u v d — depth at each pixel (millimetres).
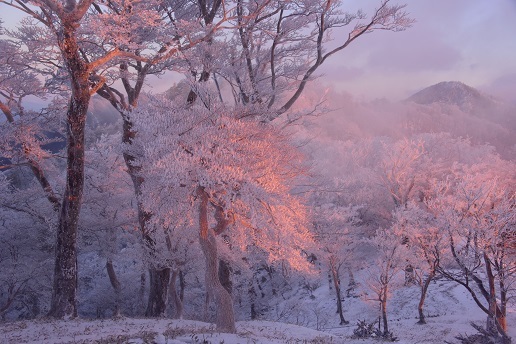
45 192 22953
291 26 20156
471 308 33312
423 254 28156
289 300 45781
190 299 39219
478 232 22844
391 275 30969
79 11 14352
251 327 16562
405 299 38500
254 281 46188
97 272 43094
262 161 13203
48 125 22594
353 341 15500
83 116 16703
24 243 29797
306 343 13141
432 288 38781
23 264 29156
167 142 12227
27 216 29422
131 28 14844
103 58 15977
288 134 15250
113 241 29188
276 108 20172
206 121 13594
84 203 27422
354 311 39469
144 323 15250
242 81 20234
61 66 18328
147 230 20828
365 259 46938
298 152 15289
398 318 35812
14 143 21906
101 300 38062
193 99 20188
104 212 28062
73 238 17250
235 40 20641
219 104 14148
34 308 36344
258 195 11883
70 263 17125
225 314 12547
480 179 29578
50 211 26094
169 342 8828
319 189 23719
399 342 16828
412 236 29547
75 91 16203
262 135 13969
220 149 12258
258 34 20859
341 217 35094
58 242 17172
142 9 14828
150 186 12867
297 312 42594
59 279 16938
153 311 22391
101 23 14320
